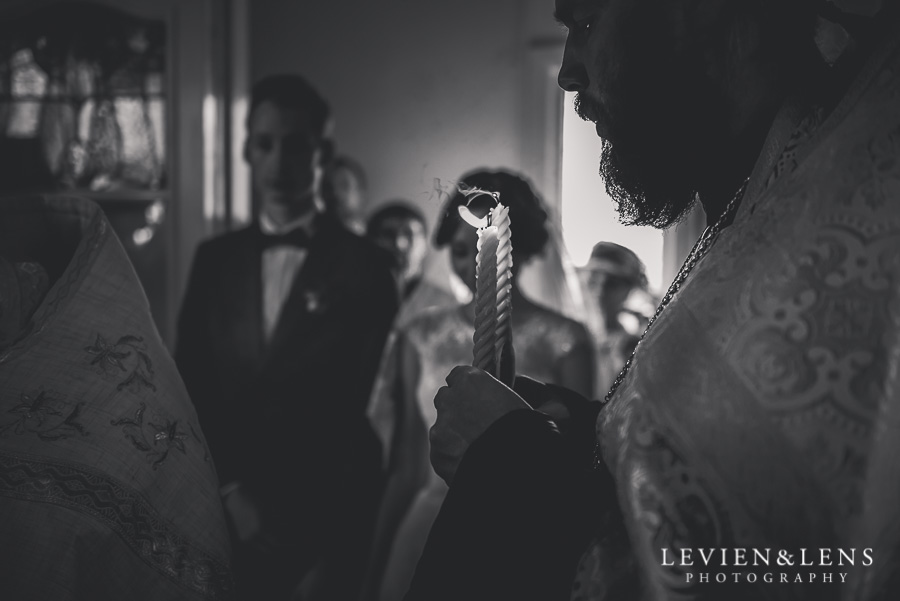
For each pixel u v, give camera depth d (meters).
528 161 4.52
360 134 4.82
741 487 0.77
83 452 1.04
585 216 4.04
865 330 0.75
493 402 0.98
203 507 1.12
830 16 0.96
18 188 4.48
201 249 2.98
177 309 4.50
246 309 2.83
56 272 1.23
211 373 2.77
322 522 2.44
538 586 0.89
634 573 0.83
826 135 0.85
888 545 0.72
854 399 0.74
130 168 4.50
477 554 0.90
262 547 1.89
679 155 1.02
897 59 0.83
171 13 4.47
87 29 4.47
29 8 4.44
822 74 0.96
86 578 1.01
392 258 3.01
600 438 0.87
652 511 0.78
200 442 1.17
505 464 0.93
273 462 2.56
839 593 0.74
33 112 4.47
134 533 1.04
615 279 3.90
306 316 2.75
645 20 0.97
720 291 0.83
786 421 0.76
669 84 0.97
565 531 0.91
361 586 2.78
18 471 1.01
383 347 2.82
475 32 4.66
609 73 0.99
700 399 0.80
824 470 0.75
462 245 2.79
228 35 4.60
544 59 4.53
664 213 1.08
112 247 1.18
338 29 4.82
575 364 2.84
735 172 1.00
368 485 2.65
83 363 1.10
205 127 4.50
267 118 2.95
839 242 0.78
